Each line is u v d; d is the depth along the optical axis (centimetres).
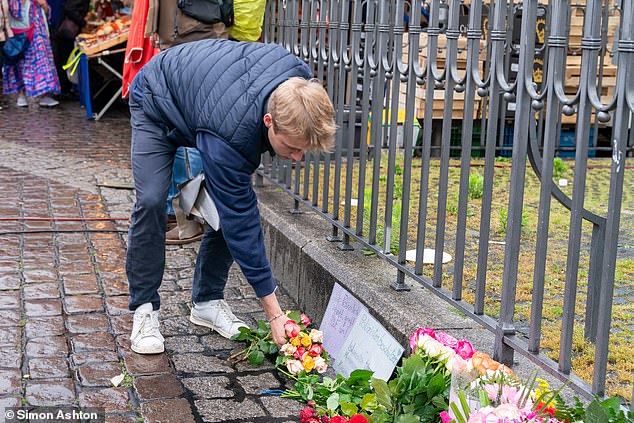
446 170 311
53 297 398
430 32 314
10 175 666
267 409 297
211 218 325
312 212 476
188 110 300
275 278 452
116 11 1084
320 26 431
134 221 329
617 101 220
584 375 284
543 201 253
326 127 261
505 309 275
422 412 257
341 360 331
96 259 461
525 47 257
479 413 213
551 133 249
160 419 285
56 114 1015
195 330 368
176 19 490
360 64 380
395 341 300
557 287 380
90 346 343
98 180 657
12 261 450
